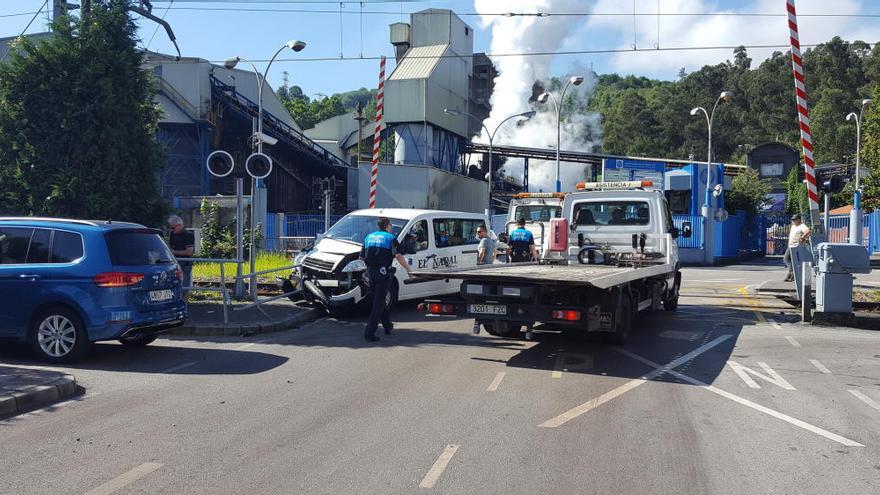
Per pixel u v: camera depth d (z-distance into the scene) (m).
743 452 5.23
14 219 8.81
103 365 8.38
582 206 12.76
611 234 12.46
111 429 5.70
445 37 47.81
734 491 4.44
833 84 89.44
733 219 36.38
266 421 5.95
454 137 49.28
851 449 5.32
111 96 12.53
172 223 12.60
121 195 12.88
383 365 8.43
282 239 29.78
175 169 41.03
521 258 14.94
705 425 5.94
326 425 5.84
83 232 8.52
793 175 51.66
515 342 10.12
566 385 7.40
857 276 21.66
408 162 45.06
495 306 8.80
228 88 41.16
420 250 13.90
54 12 13.90
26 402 6.35
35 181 12.37
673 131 99.06
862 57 94.94
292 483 4.50
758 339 10.44
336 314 13.09
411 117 44.44
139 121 13.22
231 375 7.84
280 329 11.25
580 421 6.02
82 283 8.32
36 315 8.48
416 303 14.99
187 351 9.37
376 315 10.21
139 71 13.36
